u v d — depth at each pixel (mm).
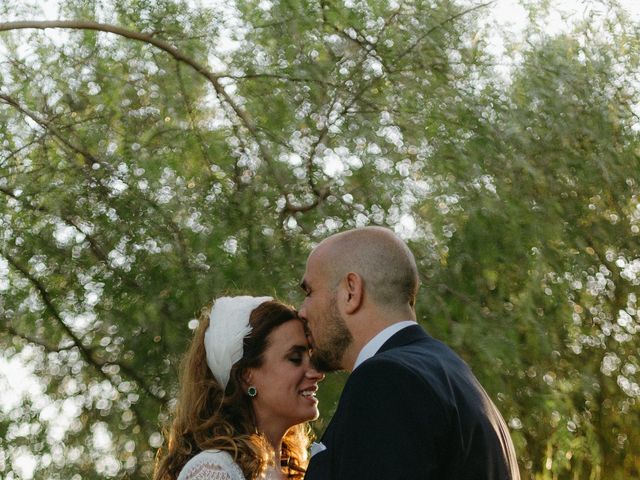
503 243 5152
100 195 5469
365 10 5688
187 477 2854
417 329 2691
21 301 5480
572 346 5402
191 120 5668
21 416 5477
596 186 5660
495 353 4832
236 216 5289
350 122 5504
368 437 2408
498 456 2561
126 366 5352
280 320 3039
